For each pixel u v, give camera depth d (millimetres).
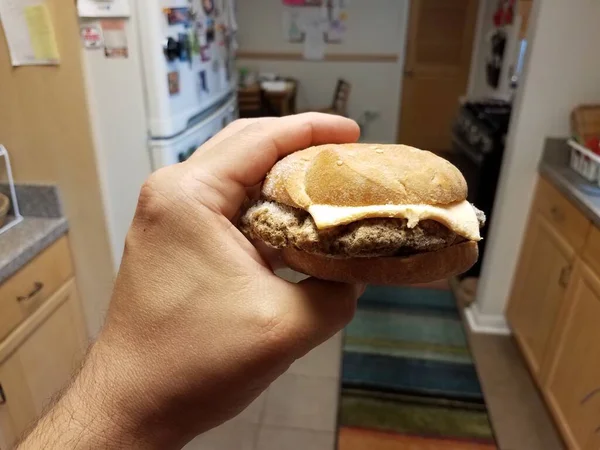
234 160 232
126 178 584
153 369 210
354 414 646
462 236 213
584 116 613
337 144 258
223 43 765
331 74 1422
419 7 1394
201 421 222
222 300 212
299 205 216
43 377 532
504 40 1209
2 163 560
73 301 602
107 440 208
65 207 580
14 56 512
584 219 548
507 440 611
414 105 1510
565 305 583
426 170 214
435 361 741
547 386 623
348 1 1336
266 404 658
